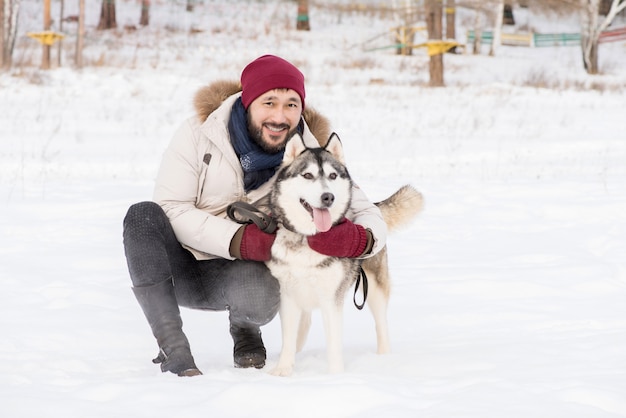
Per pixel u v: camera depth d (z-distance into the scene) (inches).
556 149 593.9
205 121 157.1
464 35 1529.3
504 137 662.5
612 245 273.1
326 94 916.0
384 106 847.7
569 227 310.5
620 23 1615.4
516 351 152.8
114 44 1269.7
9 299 207.0
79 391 124.0
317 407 113.6
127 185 413.4
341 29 1501.0
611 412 110.9
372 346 175.8
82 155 534.6
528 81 1093.1
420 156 564.4
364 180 435.5
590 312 193.3
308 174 148.3
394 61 1243.8
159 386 124.8
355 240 148.0
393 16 1403.8
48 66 991.0
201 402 116.6
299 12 1470.2
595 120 764.6
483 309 198.1
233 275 151.3
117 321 187.0
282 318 153.0
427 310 199.9
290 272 148.6
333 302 150.2
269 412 112.8
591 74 1248.2
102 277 237.0
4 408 115.1
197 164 156.4
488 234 301.4
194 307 163.6
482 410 109.7
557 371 134.4
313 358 161.5
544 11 1461.6
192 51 1236.5
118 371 145.9
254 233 147.8
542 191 388.2
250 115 156.6
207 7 1590.8
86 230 301.6
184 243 152.9
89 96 843.4
